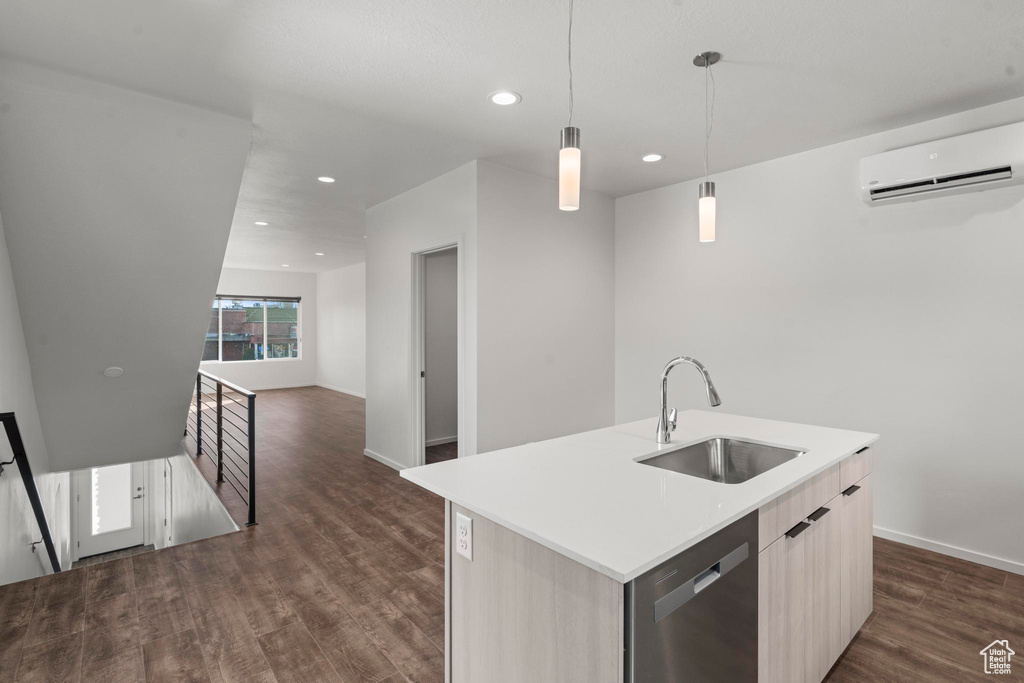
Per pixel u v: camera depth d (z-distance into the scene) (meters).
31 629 2.08
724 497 1.38
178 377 3.95
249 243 6.89
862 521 2.09
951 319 2.78
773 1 1.84
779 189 3.48
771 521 1.46
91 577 2.52
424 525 3.21
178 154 2.69
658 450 1.92
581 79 2.42
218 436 4.15
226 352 9.87
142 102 2.50
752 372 3.64
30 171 2.41
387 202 4.60
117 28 1.96
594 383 4.38
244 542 2.95
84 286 2.96
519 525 1.20
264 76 2.36
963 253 2.74
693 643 1.18
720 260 3.82
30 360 3.24
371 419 4.92
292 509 3.50
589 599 1.10
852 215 3.14
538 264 3.94
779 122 2.90
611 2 1.84
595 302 4.39
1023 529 2.58
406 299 4.35
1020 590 2.42
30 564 3.05
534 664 1.23
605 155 3.44
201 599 2.32
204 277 3.26
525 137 3.13
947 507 2.81
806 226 3.35
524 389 3.85
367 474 4.34
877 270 3.05
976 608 2.27
